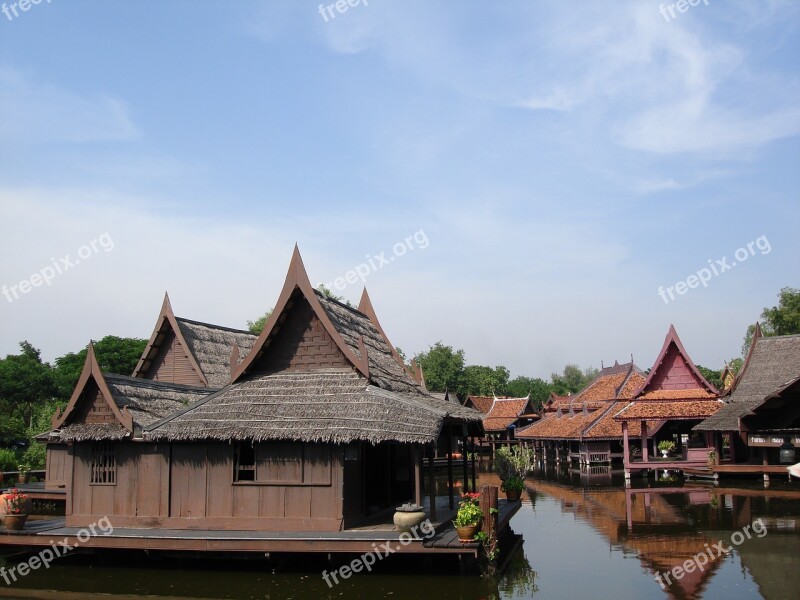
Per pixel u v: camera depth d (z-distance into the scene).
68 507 18.92
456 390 105.44
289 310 20.05
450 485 21.55
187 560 17.70
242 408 18.41
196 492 18.20
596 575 16.44
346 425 17.06
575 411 60.06
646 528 22.66
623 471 47.06
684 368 42.91
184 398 22.42
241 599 14.77
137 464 18.70
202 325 34.00
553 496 33.22
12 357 67.44
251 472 18.17
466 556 16.67
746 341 74.56
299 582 16.05
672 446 48.69
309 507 17.55
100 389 19.14
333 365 19.58
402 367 25.59
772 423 33.75
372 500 20.42
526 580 16.06
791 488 32.97
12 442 56.56
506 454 26.28
